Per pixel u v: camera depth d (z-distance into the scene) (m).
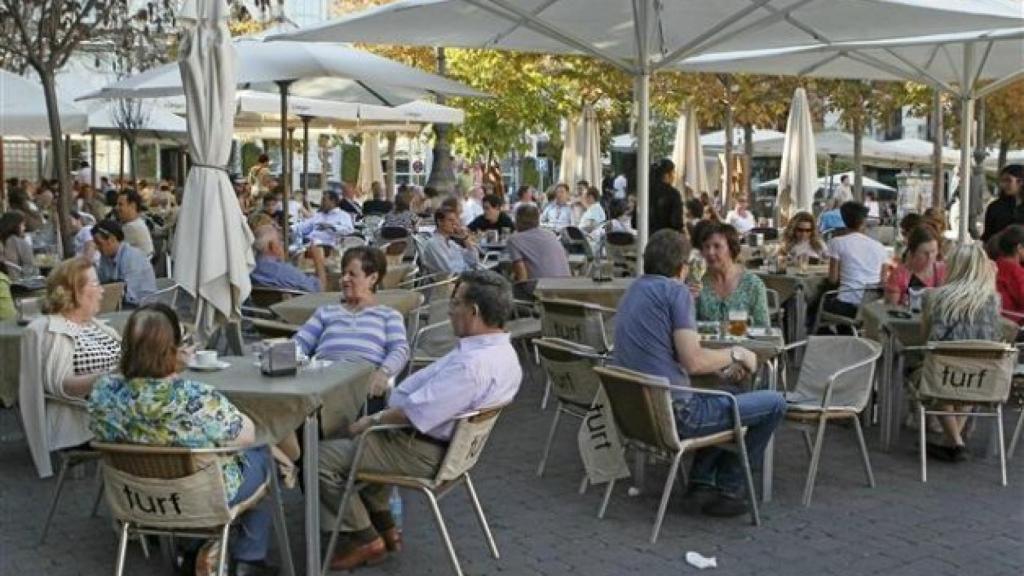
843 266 10.75
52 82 11.35
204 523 4.57
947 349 6.88
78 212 17.77
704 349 6.13
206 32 7.32
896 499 6.66
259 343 6.71
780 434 8.27
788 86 23.75
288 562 5.15
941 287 7.38
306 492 5.11
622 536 5.97
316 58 10.75
